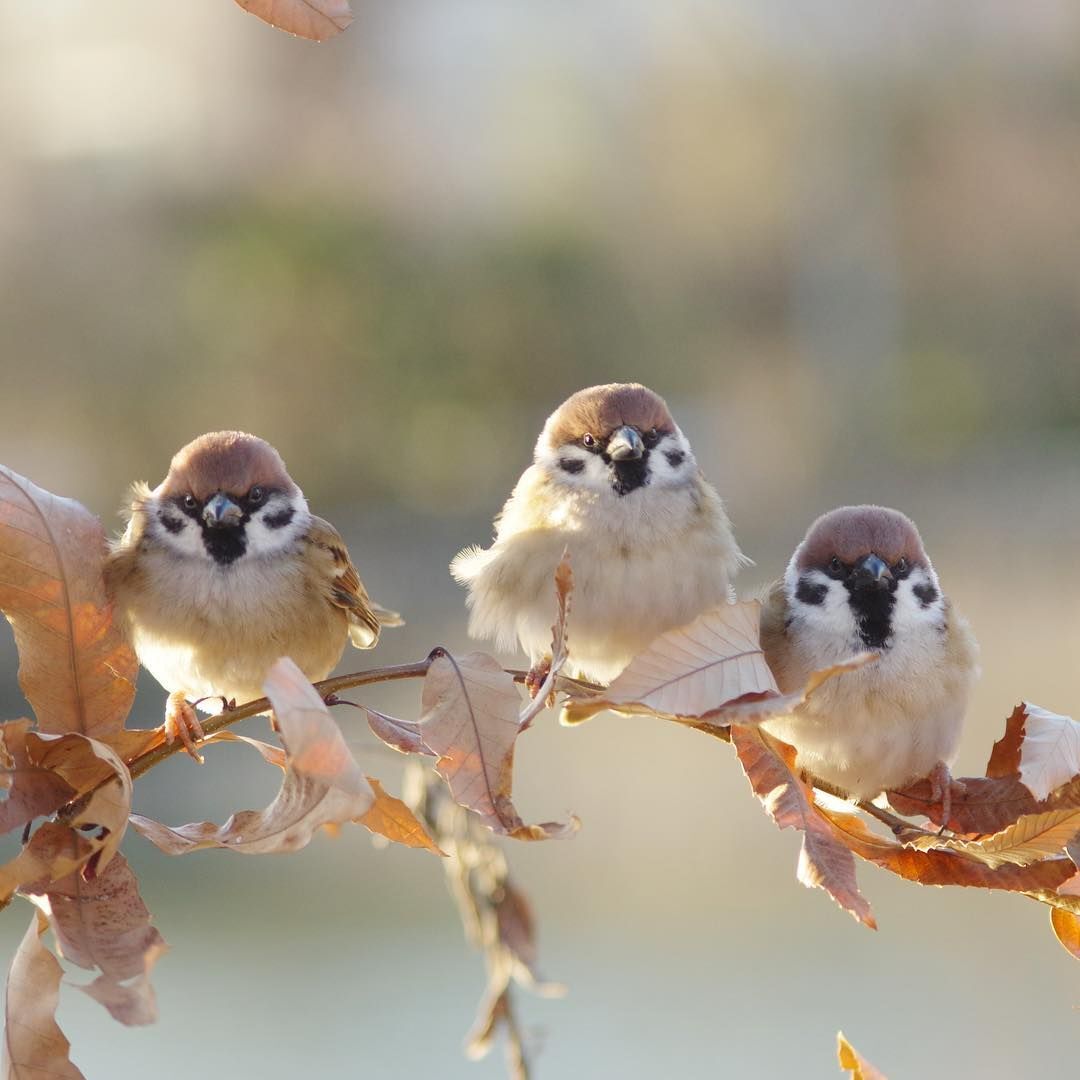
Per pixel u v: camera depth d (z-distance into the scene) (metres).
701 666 2.58
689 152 26.03
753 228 25.97
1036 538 18.11
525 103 25.27
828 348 25.52
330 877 12.12
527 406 23.39
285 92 22.69
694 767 13.59
